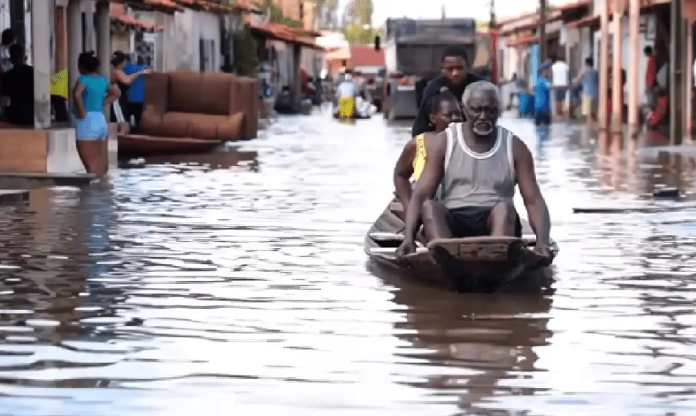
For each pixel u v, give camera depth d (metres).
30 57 31.80
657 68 45.22
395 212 14.50
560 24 70.31
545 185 23.81
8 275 13.04
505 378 8.84
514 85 78.94
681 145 34.88
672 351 9.66
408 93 58.97
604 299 11.82
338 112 64.31
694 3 36.78
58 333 10.26
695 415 7.90
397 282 12.69
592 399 8.28
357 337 10.15
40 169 23.61
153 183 23.84
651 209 19.44
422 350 9.67
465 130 12.46
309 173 26.59
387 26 62.16
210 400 8.25
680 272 13.35
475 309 11.33
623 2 44.56
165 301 11.61
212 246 15.18
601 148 35.34
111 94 25.70
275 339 10.04
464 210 12.35
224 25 65.12
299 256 14.39
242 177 25.44
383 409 8.04
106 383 8.66
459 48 14.48
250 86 36.00
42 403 8.16
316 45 84.56
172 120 35.44
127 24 45.09
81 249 14.90
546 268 13.59
